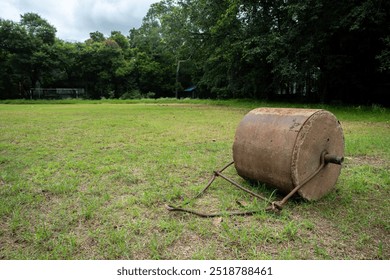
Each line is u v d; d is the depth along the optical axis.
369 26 14.44
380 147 5.78
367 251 2.41
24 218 2.96
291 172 3.05
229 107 19.38
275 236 2.56
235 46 18.11
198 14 20.72
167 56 42.47
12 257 2.36
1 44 35.25
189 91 43.59
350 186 3.72
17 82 37.22
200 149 5.90
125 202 3.30
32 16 38.22
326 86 18.73
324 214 2.97
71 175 4.25
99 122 10.50
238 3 17.38
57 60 37.66
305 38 15.58
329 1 14.05
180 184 3.89
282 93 25.92
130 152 5.72
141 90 44.19
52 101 31.81
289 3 15.54
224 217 2.89
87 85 42.03
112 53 40.84
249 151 3.48
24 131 8.35
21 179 4.11
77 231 2.72
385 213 3.03
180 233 2.62
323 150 3.28
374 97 17.81
